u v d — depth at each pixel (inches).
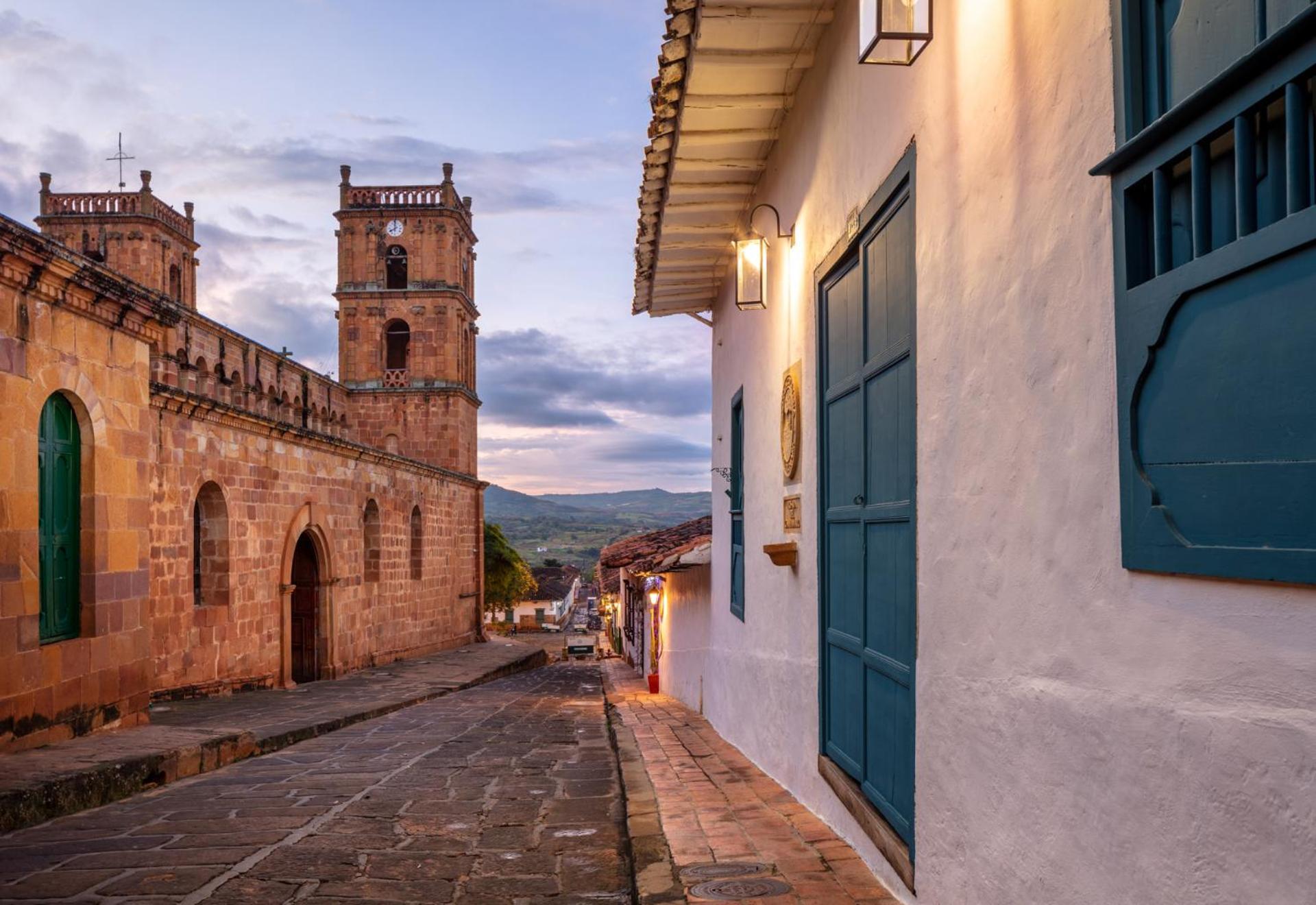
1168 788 76.9
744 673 324.8
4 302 303.3
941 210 134.2
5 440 301.7
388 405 1573.6
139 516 381.4
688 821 211.3
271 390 1273.4
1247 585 67.9
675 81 236.1
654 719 443.2
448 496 1338.6
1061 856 95.3
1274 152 67.1
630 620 1206.3
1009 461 109.4
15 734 301.1
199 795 270.7
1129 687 83.0
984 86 117.7
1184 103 71.9
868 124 176.9
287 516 762.2
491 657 1214.3
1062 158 96.6
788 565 247.9
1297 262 63.3
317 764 335.0
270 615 730.2
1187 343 74.7
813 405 226.1
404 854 203.0
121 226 1518.2
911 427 148.7
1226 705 70.0
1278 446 64.7
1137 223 82.5
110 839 214.4
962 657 124.0
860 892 156.5
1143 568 79.6
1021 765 105.2
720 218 338.0
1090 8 90.6
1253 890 66.5
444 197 1600.6
